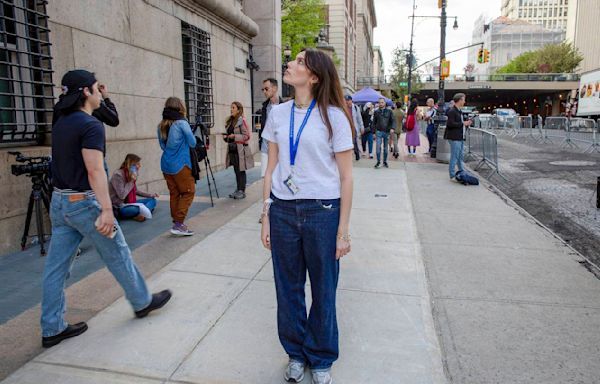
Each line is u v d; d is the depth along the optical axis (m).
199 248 5.16
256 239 5.48
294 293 2.69
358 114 13.51
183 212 5.54
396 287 4.11
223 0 10.78
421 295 3.94
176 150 5.37
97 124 2.90
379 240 5.54
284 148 2.50
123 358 2.94
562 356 3.00
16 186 5.16
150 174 8.15
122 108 7.32
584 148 17.91
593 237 6.02
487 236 5.73
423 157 14.89
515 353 3.04
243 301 3.79
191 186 5.52
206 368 2.84
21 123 5.46
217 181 9.75
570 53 77.81
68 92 2.93
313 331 2.66
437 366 2.88
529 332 3.32
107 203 2.93
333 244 2.53
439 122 13.48
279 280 2.67
